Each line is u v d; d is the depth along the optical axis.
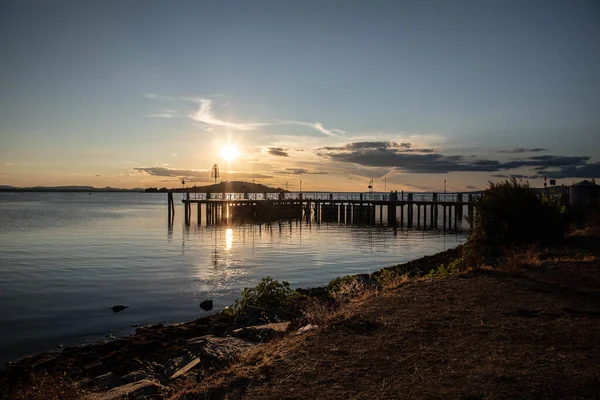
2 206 134.38
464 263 16.42
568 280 10.57
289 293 16.84
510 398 4.88
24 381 10.45
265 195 83.25
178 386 8.06
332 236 50.00
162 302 19.66
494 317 7.95
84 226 60.59
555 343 6.49
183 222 71.69
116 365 11.52
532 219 16.72
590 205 32.50
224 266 29.08
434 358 6.13
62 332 15.52
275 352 7.11
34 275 25.55
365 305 9.44
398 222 72.75
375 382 5.50
